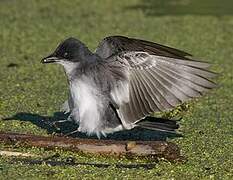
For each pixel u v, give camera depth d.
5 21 24.25
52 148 12.72
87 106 11.79
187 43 22.14
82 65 11.88
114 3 27.78
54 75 18.59
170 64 11.42
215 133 14.23
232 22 24.83
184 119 15.18
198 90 11.42
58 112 15.41
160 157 12.38
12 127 14.27
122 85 11.72
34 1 27.67
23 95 16.64
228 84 18.14
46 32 22.98
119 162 12.35
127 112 11.79
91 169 11.96
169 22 24.75
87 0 28.11
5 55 20.41
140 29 23.70
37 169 11.95
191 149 13.22
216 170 12.12
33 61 19.83
